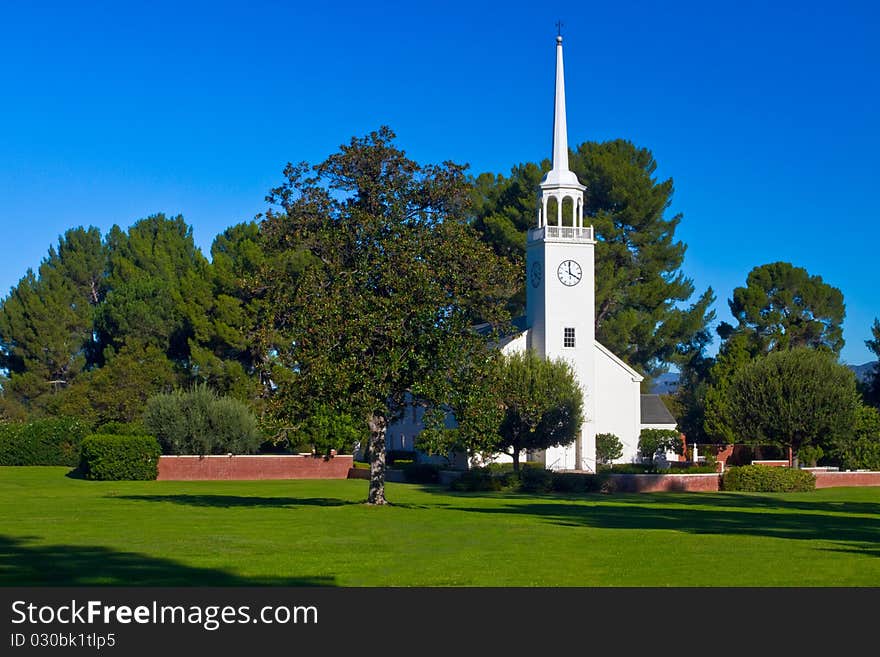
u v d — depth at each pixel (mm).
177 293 81000
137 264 105812
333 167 38688
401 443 85188
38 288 102062
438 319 35688
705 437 87062
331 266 37312
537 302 74750
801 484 57688
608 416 75812
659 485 57188
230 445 64562
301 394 35406
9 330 96688
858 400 68000
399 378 35719
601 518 35812
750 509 42344
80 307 100062
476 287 37688
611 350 89062
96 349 99250
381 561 22609
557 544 26250
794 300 100188
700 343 101688
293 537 27000
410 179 39094
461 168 39250
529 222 88625
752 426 66688
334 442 66000
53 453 71062
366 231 36844
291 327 37594
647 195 91000
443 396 35031
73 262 109125
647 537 28359
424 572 21203
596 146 95625
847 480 62469
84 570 20797
